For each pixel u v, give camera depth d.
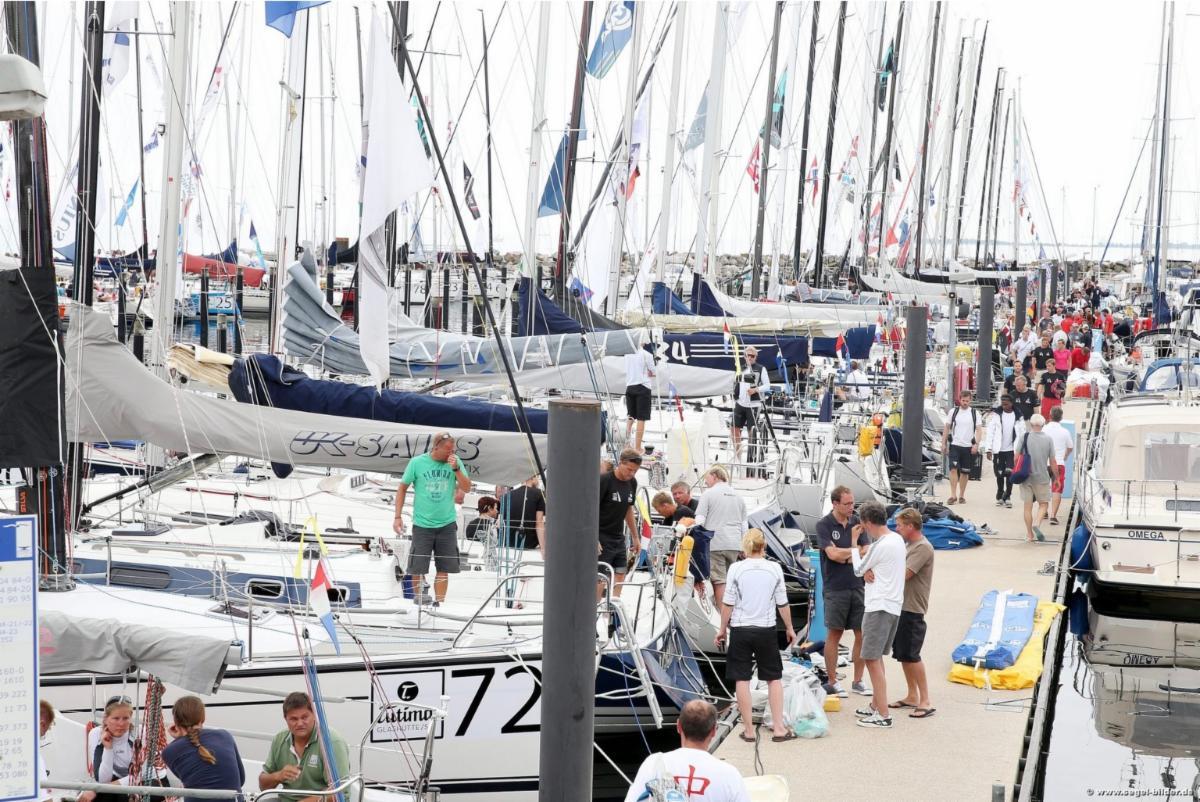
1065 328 84.62
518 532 26.48
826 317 57.97
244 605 22.05
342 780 16.20
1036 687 25.45
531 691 20.95
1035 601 31.44
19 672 10.85
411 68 18.16
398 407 23.52
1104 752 24.62
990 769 21.42
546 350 28.84
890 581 23.31
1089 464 45.19
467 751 20.81
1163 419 37.78
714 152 59.41
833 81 81.06
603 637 22.83
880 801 20.03
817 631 28.25
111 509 28.28
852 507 24.98
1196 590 34.12
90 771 18.03
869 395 54.19
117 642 16.86
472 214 55.56
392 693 20.53
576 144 44.34
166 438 21.36
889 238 95.75
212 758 16.64
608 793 23.77
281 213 39.25
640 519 28.48
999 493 46.03
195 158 35.72
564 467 15.37
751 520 31.98
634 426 38.56
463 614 23.17
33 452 18.72
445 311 52.97
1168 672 30.34
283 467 24.78
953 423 46.00
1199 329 73.31
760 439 40.72
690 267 80.06
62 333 19.59
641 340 34.41
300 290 27.73
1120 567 34.72
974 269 125.19
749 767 21.36
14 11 20.25
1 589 10.80
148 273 56.91
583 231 45.25
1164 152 82.56
